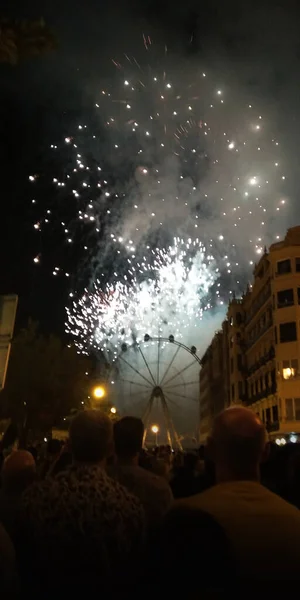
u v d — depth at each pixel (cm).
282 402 4219
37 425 3300
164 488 427
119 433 454
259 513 236
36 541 283
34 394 3347
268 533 229
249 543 224
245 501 242
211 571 222
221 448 264
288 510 243
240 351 5975
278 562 221
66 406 3428
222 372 6981
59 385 3419
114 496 300
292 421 4141
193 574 223
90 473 311
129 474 429
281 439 4138
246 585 216
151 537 290
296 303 4353
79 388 3503
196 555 225
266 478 561
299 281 4406
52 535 280
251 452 262
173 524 237
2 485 424
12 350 3444
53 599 276
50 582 277
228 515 232
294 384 4197
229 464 262
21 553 288
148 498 412
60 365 3491
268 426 4441
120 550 285
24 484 423
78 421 334
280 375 4281
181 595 224
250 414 274
